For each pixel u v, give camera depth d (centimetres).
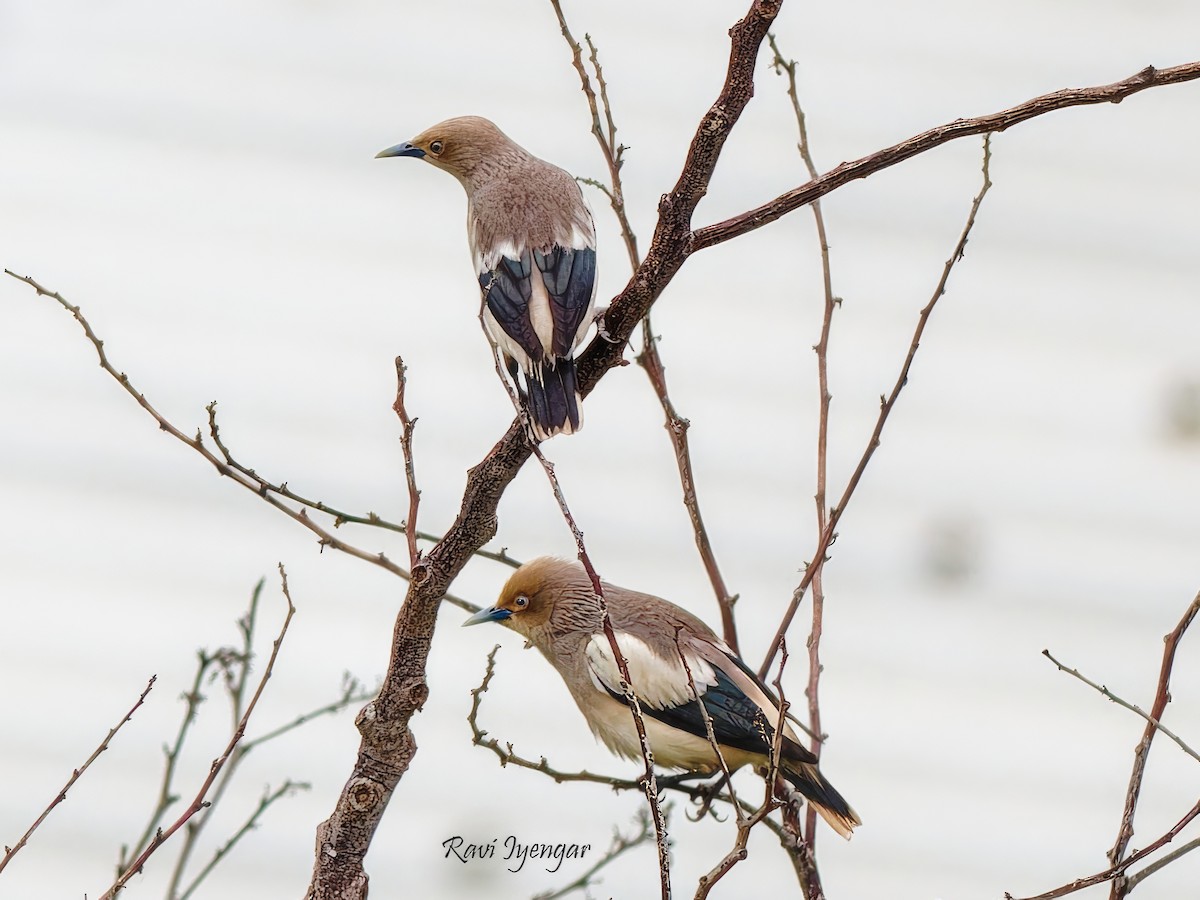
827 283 812
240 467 743
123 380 729
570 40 791
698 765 985
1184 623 605
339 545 759
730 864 504
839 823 907
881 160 645
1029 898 567
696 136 663
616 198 775
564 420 727
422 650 640
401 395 623
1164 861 563
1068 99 627
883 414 737
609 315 722
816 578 744
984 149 759
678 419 795
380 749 643
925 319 745
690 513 800
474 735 709
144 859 580
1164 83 621
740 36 638
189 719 726
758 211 671
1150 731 591
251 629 759
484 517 644
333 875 646
